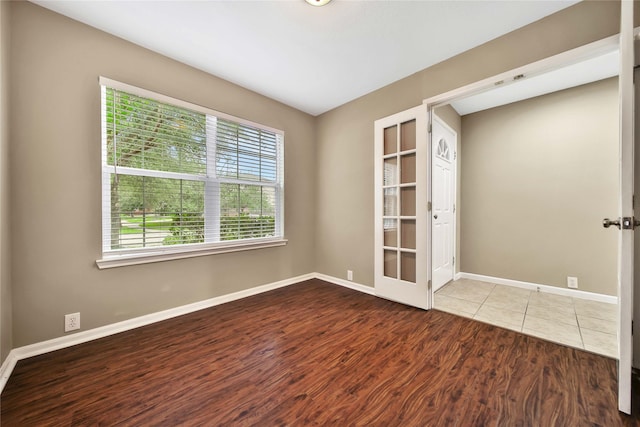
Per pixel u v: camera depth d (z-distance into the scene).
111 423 1.18
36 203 1.71
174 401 1.31
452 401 1.31
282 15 1.79
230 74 2.58
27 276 1.69
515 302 2.68
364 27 1.91
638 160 1.48
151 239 2.22
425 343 1.88
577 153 2.80
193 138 2.47
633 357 1.53
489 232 3.43
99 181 1.95
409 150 2.58
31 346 1.70
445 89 2.33
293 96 3.07
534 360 1.65
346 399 1.33
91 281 1.93
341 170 3.31
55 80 1.78
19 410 1.25
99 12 1.77
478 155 3.53
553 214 2.95
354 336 1.99
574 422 1.18
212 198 2.61
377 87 2.85
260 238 3.04
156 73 2.21
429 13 1.77
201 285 2.53
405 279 2.67
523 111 3.15
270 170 3.15
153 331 2.07
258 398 1.34
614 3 1.57
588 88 2.73
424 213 2.46
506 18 1.82
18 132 1.65
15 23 1.64
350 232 3.21
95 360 1.67
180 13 1.78
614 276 2.61
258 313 2.42
